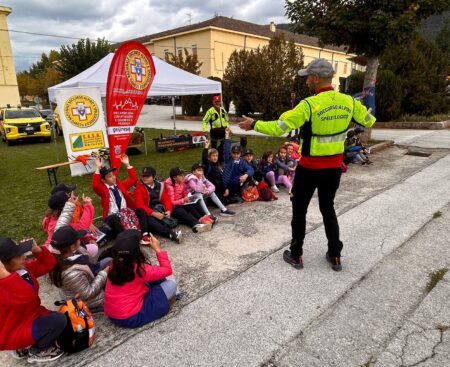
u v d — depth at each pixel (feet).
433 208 16.07
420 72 45.32
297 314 8.93
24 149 40.32
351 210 16.30
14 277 7.04
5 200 19.72
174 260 12.12
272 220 15.72
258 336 8.19
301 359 7.45
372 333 8.16
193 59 81.41
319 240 13.25
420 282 10.19
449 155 27.12
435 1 24.70
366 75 30.12
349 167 24.93
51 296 10.26
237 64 56.34
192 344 8.02
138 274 8.34
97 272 9.88
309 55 121.49
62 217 10.82
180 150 34.65
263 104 54.08
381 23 24.94
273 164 20.54
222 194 17.89
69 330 7.64
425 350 7.56
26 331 7.27
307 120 9.20
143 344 8.09
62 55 90.38
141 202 14.06
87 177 24.44
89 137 24.79
